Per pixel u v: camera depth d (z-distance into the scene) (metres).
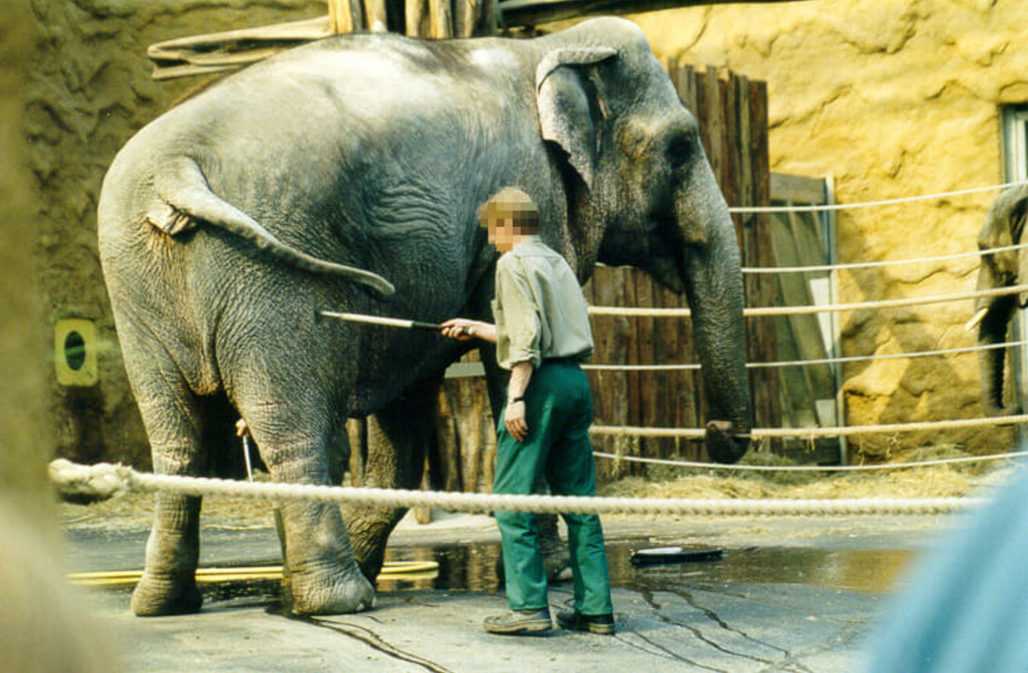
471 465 16.12
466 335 8.90
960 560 1.19
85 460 19.64
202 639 8.44
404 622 9.17
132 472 2.45
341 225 9.67
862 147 21.89
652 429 14.64
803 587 10.94
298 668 7.65
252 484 4.64
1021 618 1.11
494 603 10.07
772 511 5.30
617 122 11.91
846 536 14.59
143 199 9.35
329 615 9.39
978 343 18.00
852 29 21.92
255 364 9.32
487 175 10.59
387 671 7.67
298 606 9.42
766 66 22.52
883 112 21.77
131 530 15.97
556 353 8.73
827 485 18.73
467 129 10.47
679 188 12.32
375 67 10.27
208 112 9.61
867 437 21.39
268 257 9.30
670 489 17.75
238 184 9.41
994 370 17.80
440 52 10.87
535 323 8.59
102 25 20.42
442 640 8.58
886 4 21.67
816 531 15.14
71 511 17.25
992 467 20.52
